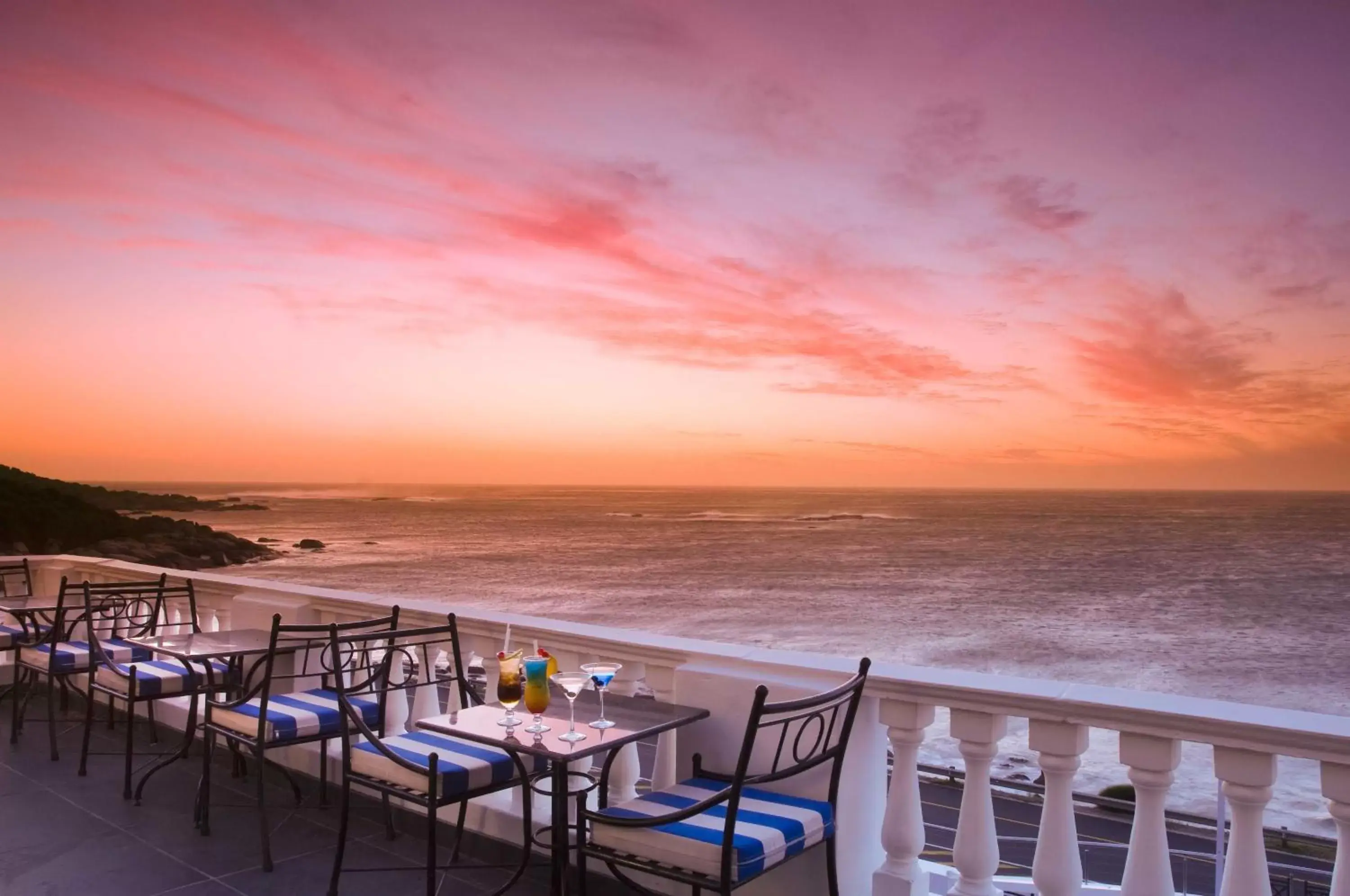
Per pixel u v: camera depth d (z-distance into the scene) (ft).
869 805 11.32
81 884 13.20
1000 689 10.00
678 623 265.13
